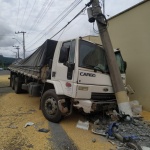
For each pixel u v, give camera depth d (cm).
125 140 496
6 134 537
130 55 986
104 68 688
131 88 919
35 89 800
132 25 973
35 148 462
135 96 950
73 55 607
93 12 793
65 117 703
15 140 501
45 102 678
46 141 504
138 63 937
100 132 564
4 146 465
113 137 526
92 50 654
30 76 899
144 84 902
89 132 580
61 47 668
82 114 724
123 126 588
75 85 579
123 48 1034
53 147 473
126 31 1011
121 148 471
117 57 801
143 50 909
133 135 524
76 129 600
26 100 1011
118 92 679
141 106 838
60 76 645
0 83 2008
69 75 603
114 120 630
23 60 1129
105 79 666
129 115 634
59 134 554
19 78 1202
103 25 756
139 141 498
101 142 512
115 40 1095
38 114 746
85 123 637
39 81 796
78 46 604
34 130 576
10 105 892
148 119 741
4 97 1095
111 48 718
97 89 629
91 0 807
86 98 602
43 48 778
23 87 1012
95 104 597
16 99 1035
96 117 683
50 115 657
